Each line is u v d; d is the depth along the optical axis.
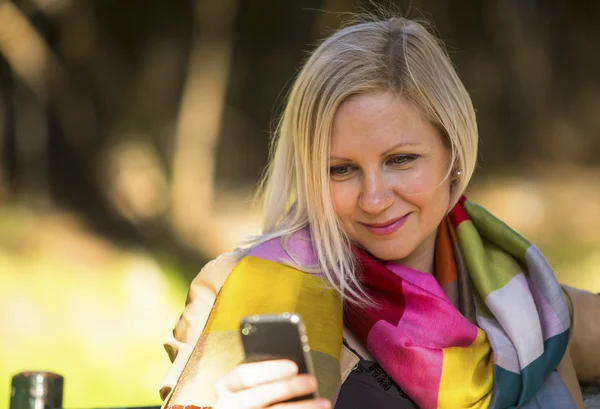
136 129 17.89
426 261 2.94
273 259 2.74
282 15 21.61
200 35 18.88
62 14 17.77
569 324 2.89
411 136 2.57
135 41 19.34
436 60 2.65
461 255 2.93
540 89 21.09
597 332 2.96
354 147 2.56
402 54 2.59
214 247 14.91
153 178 16.55
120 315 11.26
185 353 2.72
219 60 18.70
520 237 2.95
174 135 17.97
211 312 2.68
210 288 2.82
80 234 14.08
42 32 17.66
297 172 2.75
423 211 2.65
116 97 18.36
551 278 2.91
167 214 15.88
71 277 12.02
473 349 2.73
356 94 2.56
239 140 20.83
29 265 12.23
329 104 2.56
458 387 2.66
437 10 20.50
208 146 17.41
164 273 13.03
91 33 18.27
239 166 20.55
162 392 2.67
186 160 17.03
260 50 21.66
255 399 1.99
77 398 9.51
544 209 16.72
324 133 2.58
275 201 2.87
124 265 12.83
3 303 10.93
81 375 9.89
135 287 12.03
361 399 2.70
